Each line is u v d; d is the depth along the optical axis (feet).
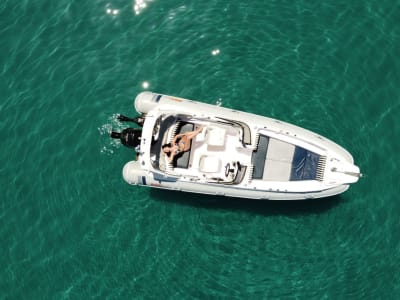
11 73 57.41
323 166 47.39
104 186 53.57
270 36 55.98
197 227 52.60
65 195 53.67
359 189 51.31
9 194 54.03
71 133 54.95
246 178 47.60
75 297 51.49
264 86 54.39
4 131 55.67
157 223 52.80
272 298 50.34
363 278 49.88
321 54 55.06
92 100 55.52
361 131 52.54
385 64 54.29
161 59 56.13
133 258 52.24
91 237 52.80
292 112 53.42
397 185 51.08
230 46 55.93
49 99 56.13
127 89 55.42
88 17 58.39
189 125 49.67
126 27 57.62
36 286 51.98
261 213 52.08
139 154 49.37
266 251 51.62
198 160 49.32
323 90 53.93
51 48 57.77
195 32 56.75
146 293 51.29
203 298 50.83
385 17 55.77
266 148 47.96
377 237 50.49
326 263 50.80
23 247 52.85
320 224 51.42
